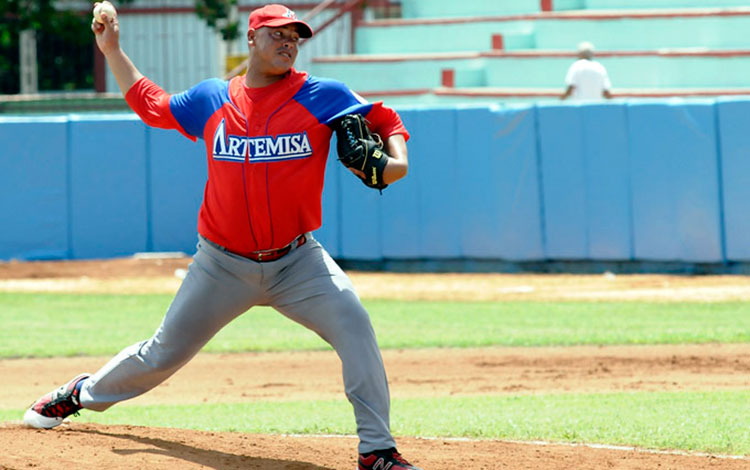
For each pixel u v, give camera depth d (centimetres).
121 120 6631
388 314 4950
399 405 3000
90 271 6312
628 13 8231
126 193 6644
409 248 6431
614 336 4178
